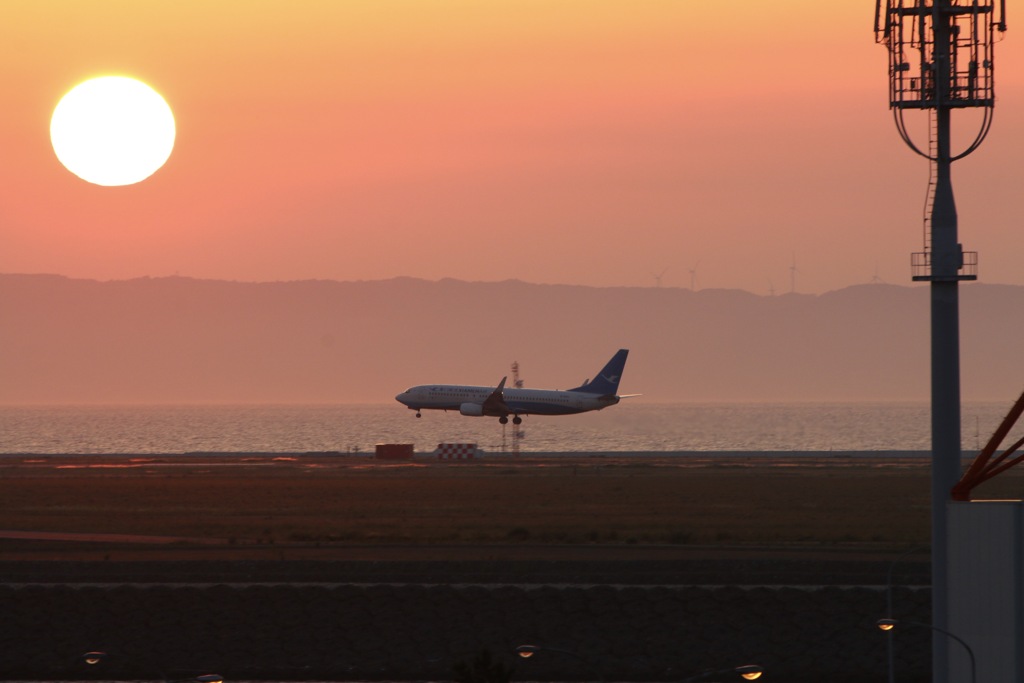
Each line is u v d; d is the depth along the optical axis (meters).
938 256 194.12
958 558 166.25
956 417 193.88
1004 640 163.62
